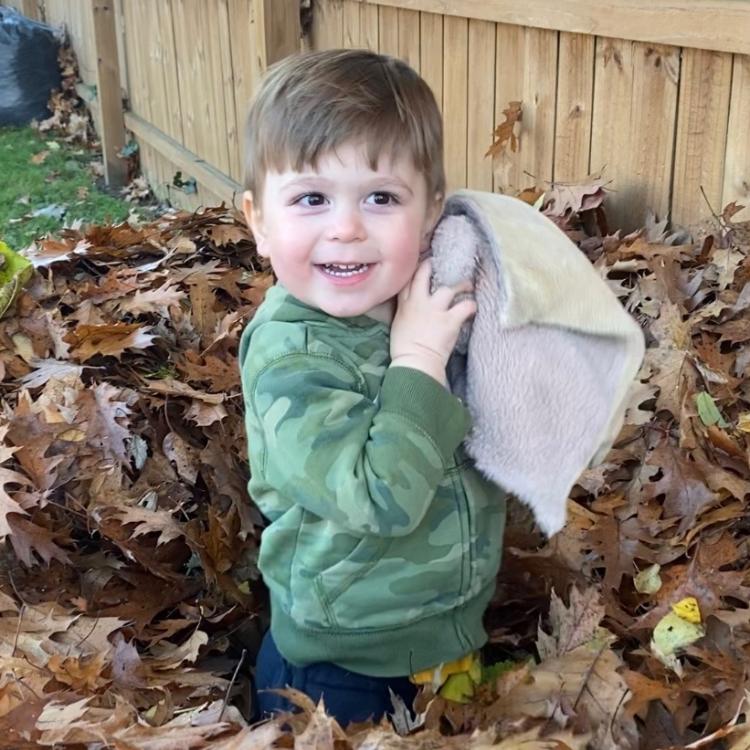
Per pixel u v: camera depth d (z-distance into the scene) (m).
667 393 0.99
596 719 0.72
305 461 0.64
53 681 0.76
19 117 3.65
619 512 0.92
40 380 1.10
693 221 1.22
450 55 1.58
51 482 0.95
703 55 1.17
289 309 0.69
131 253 1.46
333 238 0.65
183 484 1.01
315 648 0.72
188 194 2.59
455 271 0.68
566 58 1.35
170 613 0.94
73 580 0.93
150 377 1.14
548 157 1.42
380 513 0.64
